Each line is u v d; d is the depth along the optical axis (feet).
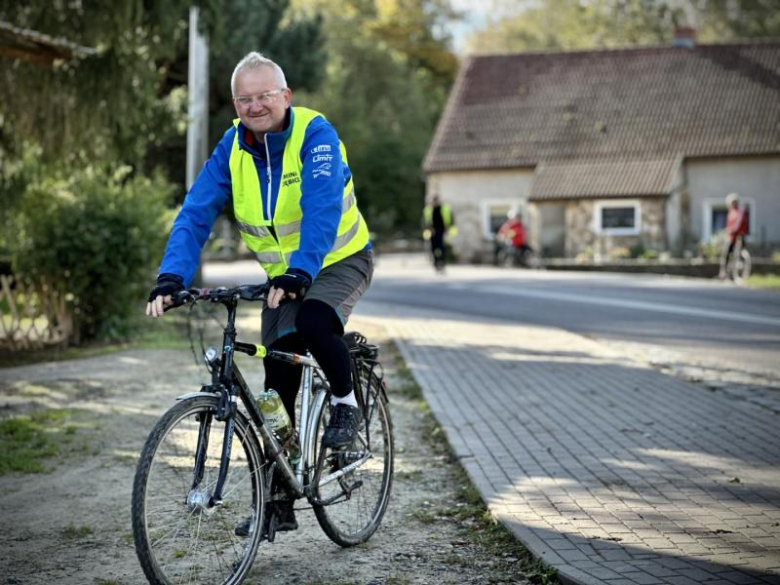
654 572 13.01
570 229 111.04
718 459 19.20
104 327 42.50
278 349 14.16
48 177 43.62
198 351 38.55
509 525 15.26
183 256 13.16
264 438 13.52
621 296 58.18
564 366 32.12
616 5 212.64
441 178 119.34
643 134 115.44
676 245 109.50
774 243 110.93
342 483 15.10
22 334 40.83
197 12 44.60
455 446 20.89
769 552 13.75
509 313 50.62
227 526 13.06
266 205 13.78
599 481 17.79
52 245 40.16
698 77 120.78
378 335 42.16
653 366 32.01
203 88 66.39
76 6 41.39
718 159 112.78
